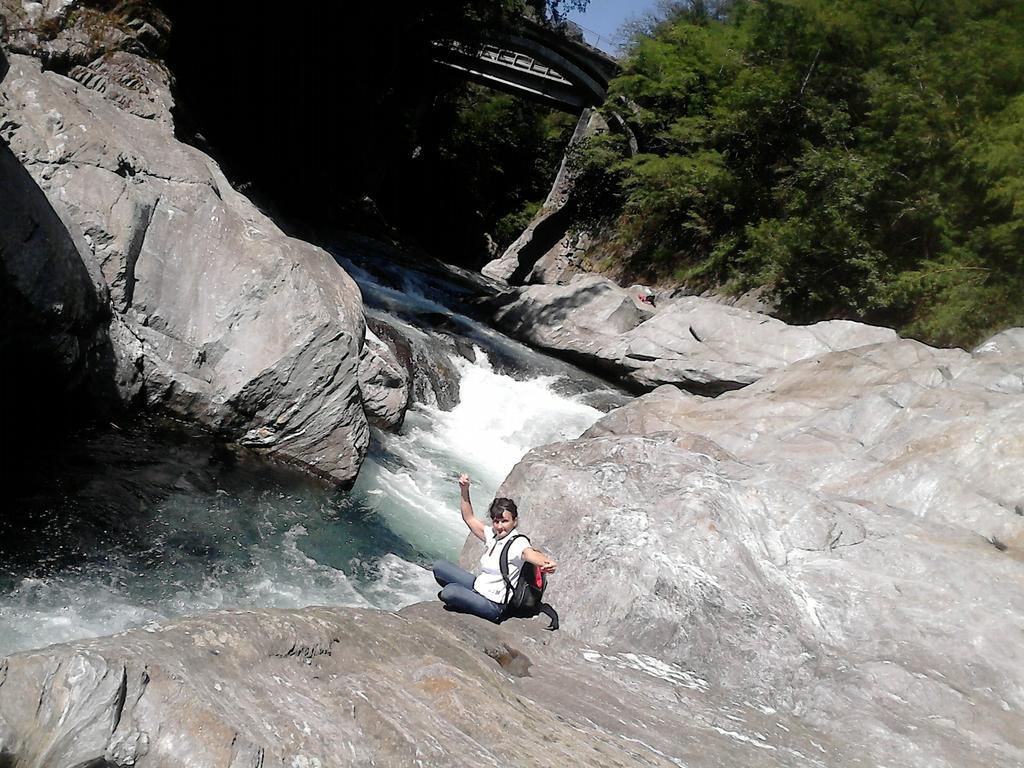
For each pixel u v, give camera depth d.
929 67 21.50
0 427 8.63
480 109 56.19
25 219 8.38
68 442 8.88
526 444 14.28
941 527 7.69
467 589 5.95
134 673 3.40
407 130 41.94
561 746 4.27
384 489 10.72
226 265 10.10
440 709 4.19
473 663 4.92
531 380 16.78
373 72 30.14
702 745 4.98
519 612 6.18
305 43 24.66
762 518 7.21
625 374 18.75
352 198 33.22
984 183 19.77
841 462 8.97
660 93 34.12
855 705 5.78
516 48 40.44
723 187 28.30
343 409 10.12
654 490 7.20
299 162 25.69
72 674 3.28
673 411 11.28
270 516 8.84
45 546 6.95
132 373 9.60
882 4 24.59
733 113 28.02
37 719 3.19
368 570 8.42
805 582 6.78
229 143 21.97
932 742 5.47
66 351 8.90
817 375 11.30
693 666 6.07
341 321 10.13
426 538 9.73
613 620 6.28
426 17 30.39
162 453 9.30
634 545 6.58
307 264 10.55
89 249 9.34
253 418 10.00
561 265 37.53
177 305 9.94
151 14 13.72
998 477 8.02
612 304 20.45
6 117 9.45
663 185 31.34
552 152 59.69
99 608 6.28
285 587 7.54
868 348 11.41
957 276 19.11
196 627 3.91
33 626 5.81
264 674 3.88
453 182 53.78
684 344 18.08
